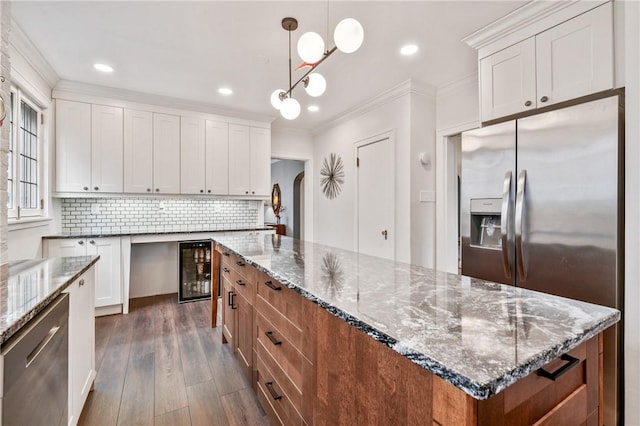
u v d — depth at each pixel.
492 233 2.25
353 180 4.22
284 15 2.15
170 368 2.21
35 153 3.00
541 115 1.88
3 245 1.63
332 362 1.06
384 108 3.66
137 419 1.68
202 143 4.08
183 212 4.31
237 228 4.38
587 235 1.69
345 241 4.38
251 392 1.93
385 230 3.65
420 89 3.32
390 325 0.82
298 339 1.30
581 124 1.71
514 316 0.89
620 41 1.71
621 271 1.62
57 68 2.95
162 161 3.81
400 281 1.30
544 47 2.01
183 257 3.92
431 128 3.45
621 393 1.67
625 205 1.60
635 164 1.56
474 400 0.59
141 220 4.02
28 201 2.88
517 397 0.67
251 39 2.46
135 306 3.64
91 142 3.42
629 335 1.58
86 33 2.37
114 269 3.33
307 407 1.22
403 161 3.39
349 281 1.30
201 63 2.86
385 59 2.76
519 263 1.96
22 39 2.40
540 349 0.69
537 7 1.99
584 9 1.83
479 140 2.23
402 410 0.77
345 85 3.34
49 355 1.15
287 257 1.87
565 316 0.90
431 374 0.68
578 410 0.83
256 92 3.57
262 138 4.52
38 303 1.07
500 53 2.26
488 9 2.07
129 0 1.99
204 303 3.77
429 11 2.10
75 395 1.57
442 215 3.43
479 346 0.70
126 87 3.41
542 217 1.87
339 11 2.10
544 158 1.86
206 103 3.94
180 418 1.69
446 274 1.44
